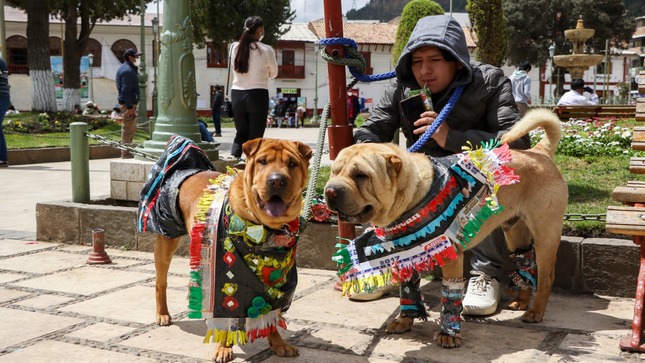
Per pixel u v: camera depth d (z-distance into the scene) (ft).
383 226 10.75
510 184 11.75
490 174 11.09
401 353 10.92
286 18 123.24
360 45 175.32
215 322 10.15
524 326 12.29
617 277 14.19
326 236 16.56
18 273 16.25
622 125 36.40
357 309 13.42
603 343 11.26
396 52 46.47
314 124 118.01
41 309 13.33
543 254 12.38
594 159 27.22
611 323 12.35
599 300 13.96
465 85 13.33
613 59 209.05
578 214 15.69
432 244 10.77
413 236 10.80
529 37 159.63
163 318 12.38
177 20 21.33
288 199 9.48
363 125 14.71
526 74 45.09
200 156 12.84
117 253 18.57
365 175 9.98
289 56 171.94
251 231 9.78
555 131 12.80
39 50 67.41
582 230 15.51
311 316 12.96
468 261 15.34
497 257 13.53
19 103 149.07
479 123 13.85
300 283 15.38
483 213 11.07
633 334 10.88
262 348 11.18
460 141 13.00
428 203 10.73
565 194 12.44
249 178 9.77
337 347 11.22
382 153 10.25
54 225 19.86
